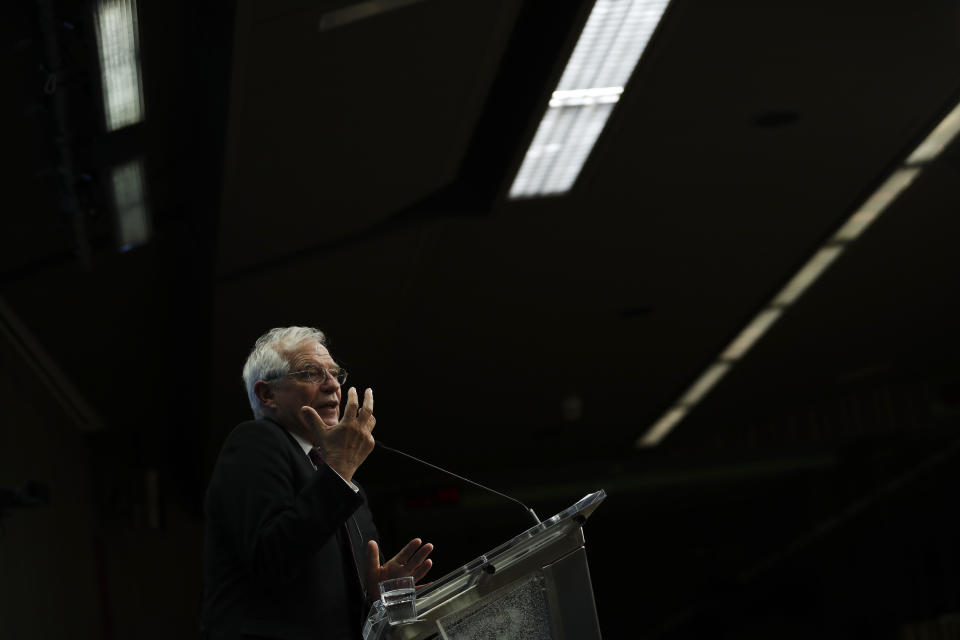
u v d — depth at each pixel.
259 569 4.05
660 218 15.45
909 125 13.66
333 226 13.44
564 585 4.18
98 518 21.17
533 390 22.16
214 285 14.08
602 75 11.34
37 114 10.25
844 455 28.20
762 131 13.30
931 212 16.62
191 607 24.62
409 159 12.44
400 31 9.81
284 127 10.76
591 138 12.73
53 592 16.38
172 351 18.48
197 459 22.84
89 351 17.17
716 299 18.89
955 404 26.42
